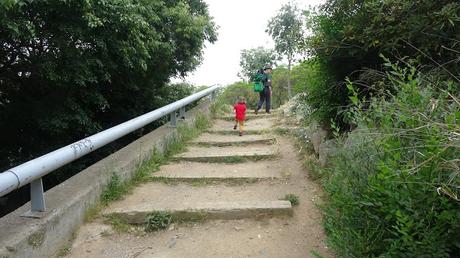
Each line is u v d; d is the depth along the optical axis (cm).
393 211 206
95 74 683
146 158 526
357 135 268
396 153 211
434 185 193
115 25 605
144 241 343
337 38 430
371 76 399
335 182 272
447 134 196
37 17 549
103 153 866
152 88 1004
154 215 369
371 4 376
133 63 732
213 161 573
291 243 331
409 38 362
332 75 477
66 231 328
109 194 412
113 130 416
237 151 619
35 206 310
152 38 755
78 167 798
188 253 321
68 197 348
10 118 725
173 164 562
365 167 244
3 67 631
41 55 589
